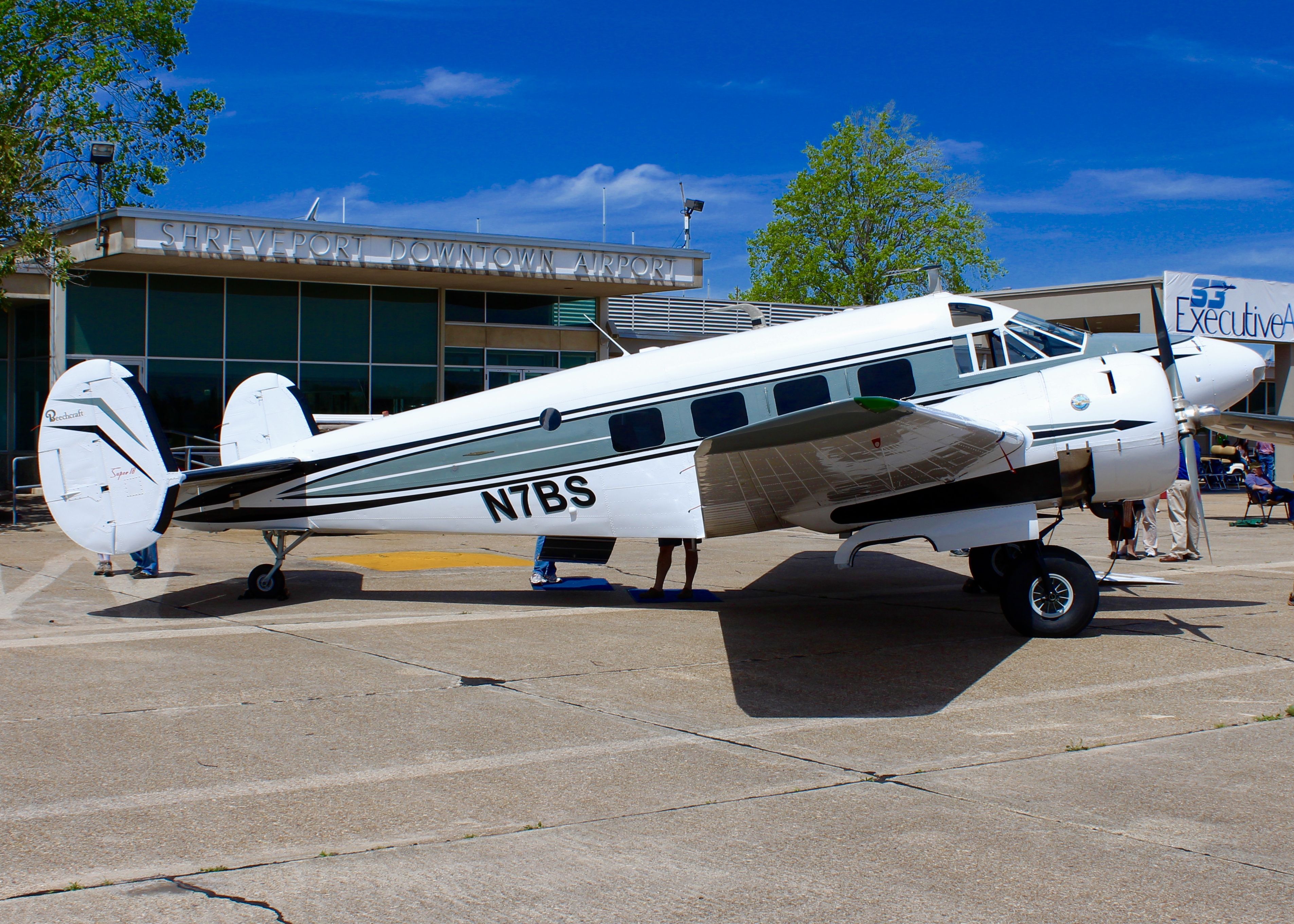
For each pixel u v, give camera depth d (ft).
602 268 70.69
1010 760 17.02
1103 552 46.39
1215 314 81.41
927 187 147.74
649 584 37.22
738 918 11.30
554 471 31.42
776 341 30.66
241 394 33.35
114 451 30.19
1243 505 72.38
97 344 64.90
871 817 14.35
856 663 24.35
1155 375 27.99
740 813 14.55
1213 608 31.63
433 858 12.90
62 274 57.16
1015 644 26.45
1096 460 27.48
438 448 32.04
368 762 16.81
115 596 33.88
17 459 56.85
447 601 33.35
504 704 20.53
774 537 53.98
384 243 64.64
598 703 20.70
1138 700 20.90
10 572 39.01
